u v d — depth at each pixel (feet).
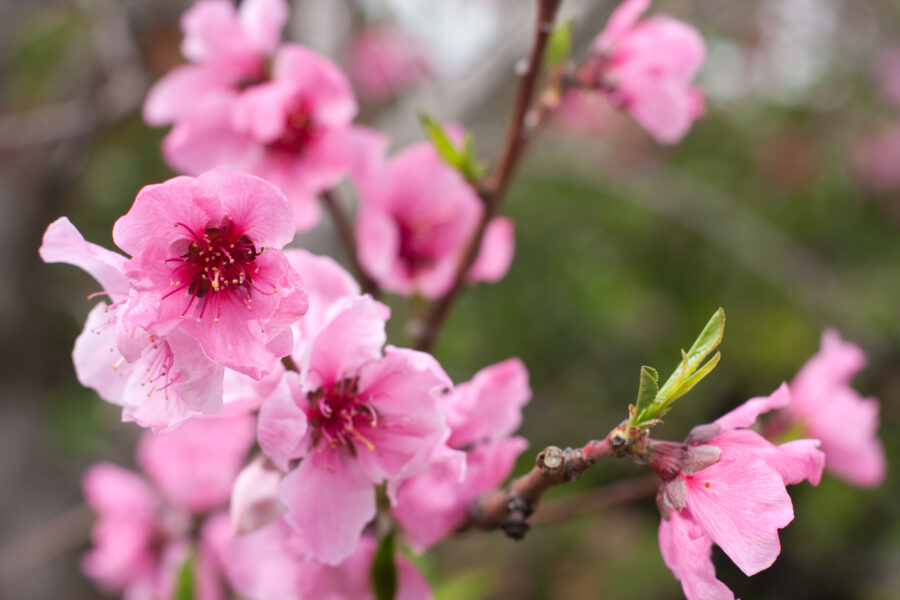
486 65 2.62
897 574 3.92
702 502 1.28
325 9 2.70
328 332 1.33
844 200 4.38
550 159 3.66
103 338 1.33
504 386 1.40
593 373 3.85
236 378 1.32
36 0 3.36
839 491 3.84
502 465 1.42
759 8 4.08
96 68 2.80
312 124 1.61
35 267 3.24
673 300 4.02
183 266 1.28
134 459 2.65
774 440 1.59
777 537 1.26
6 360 3.21
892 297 3.94
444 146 1.54
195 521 1.78
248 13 1.65
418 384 1.35
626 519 4.10
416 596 1.42
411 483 1.38
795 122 4.31
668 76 1.59
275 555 1.44
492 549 3.99
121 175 3.86
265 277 1.28
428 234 1.66
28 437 3.25
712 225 3.58
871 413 1.60
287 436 1.29
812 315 3.68
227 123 1.62
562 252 3.81
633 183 3.63
